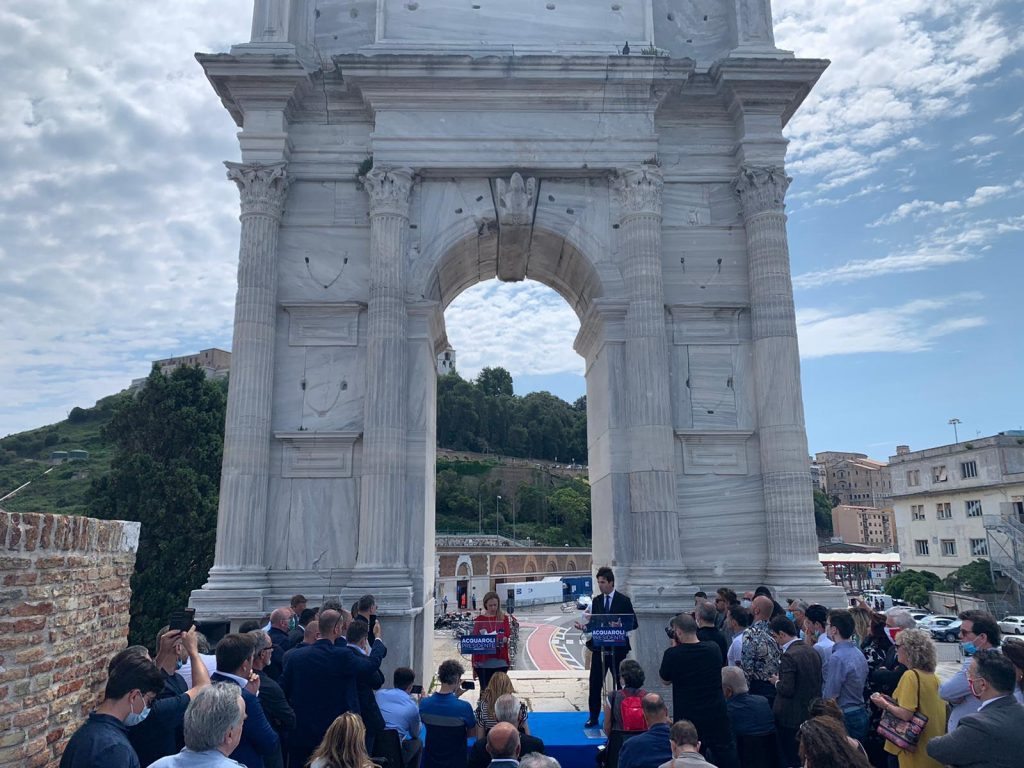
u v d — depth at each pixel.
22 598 10.42
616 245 21.89
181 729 9.06
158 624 42.50
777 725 10.91
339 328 21.42
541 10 22.94
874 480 189.25
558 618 89.12
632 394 20.58
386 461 19.73
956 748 7.57
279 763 8.54
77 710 11.97
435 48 22.30
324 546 20.11
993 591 64.81
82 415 142.38
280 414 20.88
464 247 22.56
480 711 12.18
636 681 11.60
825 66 21.61
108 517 45.09
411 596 18.92
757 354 21.27
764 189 21.70
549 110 21.94
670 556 19.44
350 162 22.17
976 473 75.69
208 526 45.94
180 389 51.50
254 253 21.02
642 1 23.19
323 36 23.17
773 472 20.44
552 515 142.38
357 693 10.80
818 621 12.91
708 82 22.44
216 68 21.20
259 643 9.31
